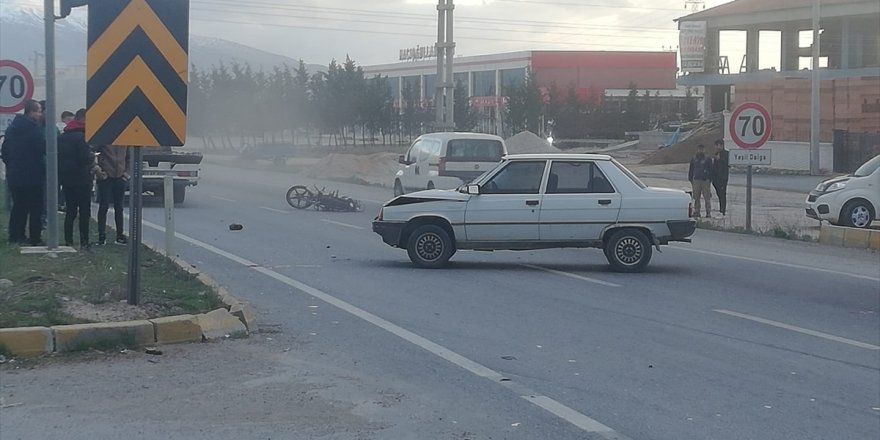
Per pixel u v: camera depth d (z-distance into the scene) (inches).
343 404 295.7
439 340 390.9
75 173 570.6
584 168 601.3
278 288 511.2
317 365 344.2
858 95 2011.6
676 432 275.4
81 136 569.0
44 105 607.5
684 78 2896.2
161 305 399.9
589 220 594.6
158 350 356.5
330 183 1643.7
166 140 387.5
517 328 420.5
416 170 1057.5
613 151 2827.3
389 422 278.1
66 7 546.6
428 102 3181.6
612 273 597.9
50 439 257.6
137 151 390.3
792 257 703.7
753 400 313.1
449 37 1659.7
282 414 283.7
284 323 417.1
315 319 428.1
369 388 315.0
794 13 2564.0
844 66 2549.2
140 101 383.2
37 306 383.6
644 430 276.5
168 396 300.4
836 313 476.4
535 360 361.1
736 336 416.5
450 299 490.3
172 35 384.5
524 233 594.9
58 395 299.0
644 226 595.8
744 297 518.3
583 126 3129.9
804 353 386.3
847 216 919.0
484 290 522.0
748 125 855.7
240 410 287.0
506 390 316.5
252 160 2397.9
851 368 362.0
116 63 380.5
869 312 480.4
